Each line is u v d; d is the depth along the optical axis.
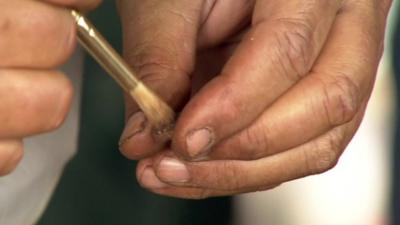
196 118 0.41
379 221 1.04
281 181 0.45
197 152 0.42
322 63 0.44
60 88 0.37
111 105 0.71
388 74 0.85
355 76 0.44
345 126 0.45
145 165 0.44
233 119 0.42
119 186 0.72
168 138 0.42
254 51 0.42
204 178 0.44
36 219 0.48
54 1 0.36
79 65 0.48
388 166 0.81
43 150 0.46
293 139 0.43
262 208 0.97
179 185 0.44
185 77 0.44
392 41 0.74
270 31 0.43
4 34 0.36
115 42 0.68
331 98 0.43
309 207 1.04
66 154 0.48
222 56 0.49
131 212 0.73
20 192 0.45
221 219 0.79
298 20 0.43
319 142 0.45
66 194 0.69
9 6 0.36
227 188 0.45
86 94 0.70
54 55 0.37
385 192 0.90
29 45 0.36
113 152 0.71
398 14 0.74
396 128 0.76
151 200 0.74
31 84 0.37
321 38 0.44
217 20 0.48
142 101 0.41
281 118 0.43
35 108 0.37
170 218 0.75
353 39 0.45
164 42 0.45
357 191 1.07
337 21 0.46
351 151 1.09
